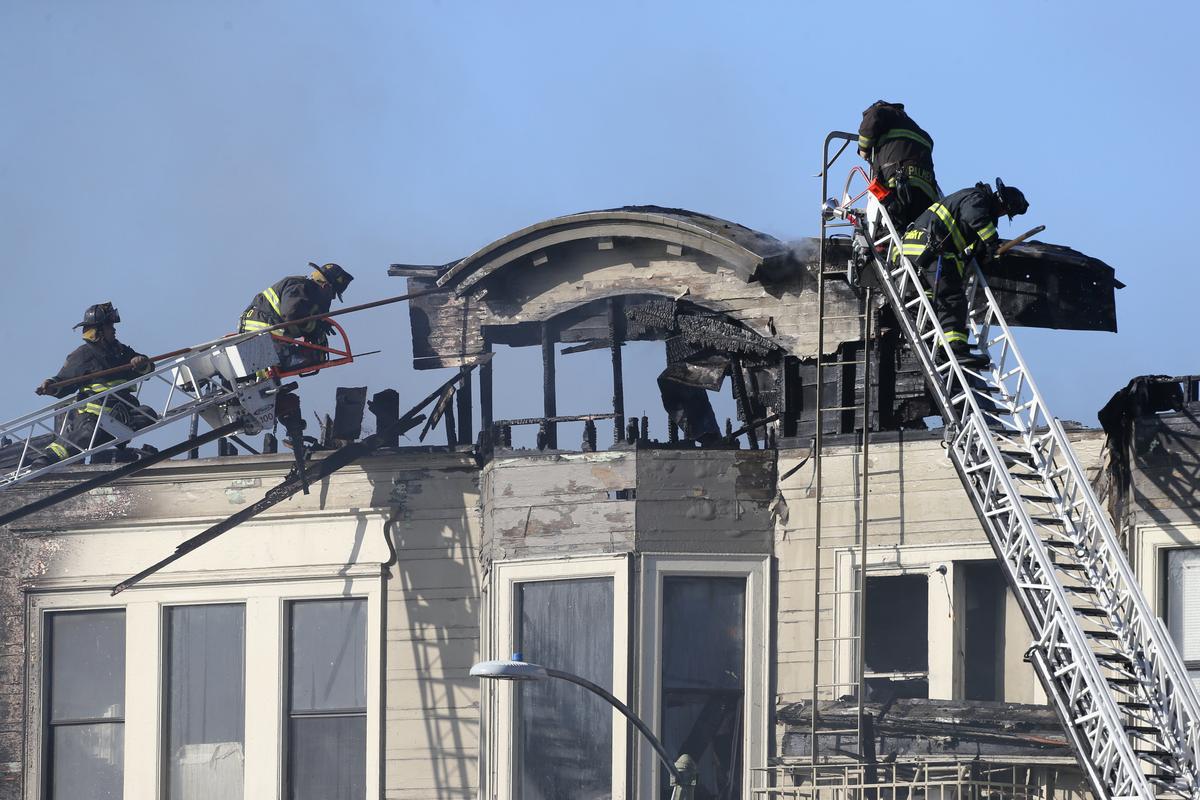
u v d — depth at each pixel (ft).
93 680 314.55
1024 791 255.09
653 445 289.94
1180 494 259.19
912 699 266.57
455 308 314.96
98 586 315.99
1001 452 232.73
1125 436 265.13
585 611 286.87
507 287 313.12
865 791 263.70
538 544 290.35
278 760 304.30
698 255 304.71
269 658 307.78
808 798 269.64
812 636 282.56
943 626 274.98
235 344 304.50
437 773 299.17
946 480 279.90
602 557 286.25
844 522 284.41
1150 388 263.08
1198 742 206.49
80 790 311.06
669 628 284.82
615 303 308.60
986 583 281.74
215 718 309.01
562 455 292.81
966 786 255.50
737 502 287.89
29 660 315.78
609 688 282.97
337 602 308.81
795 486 287.69
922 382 289.94
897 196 248.73
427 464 307.58
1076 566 224.33
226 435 309.01
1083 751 209.56
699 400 313.32
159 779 307.37
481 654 297.12
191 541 304.50
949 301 241.76
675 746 281.13
